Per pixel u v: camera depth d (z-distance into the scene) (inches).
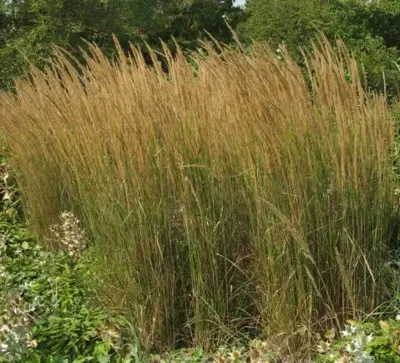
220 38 743.7
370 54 406.6
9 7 644.1
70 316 171.6
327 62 167.5
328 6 456.8
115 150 157.0
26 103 248.4
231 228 159.0
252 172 150.8
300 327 150.4
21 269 212.2
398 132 243.8
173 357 155.6
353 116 154.1
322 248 151.1
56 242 239.6
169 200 157.8
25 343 144.0
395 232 178.5
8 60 556.4
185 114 159.2
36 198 242.5
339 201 151.8
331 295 153.3
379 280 156.9
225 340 157.9
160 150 156.3
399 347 134.1
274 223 148.6
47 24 589.3
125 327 161.9
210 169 155.9
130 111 157.9
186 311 160.9
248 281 160.9
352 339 132.9
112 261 165.3
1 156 299.7
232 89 154.3
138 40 685.3
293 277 149.5
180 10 739.4
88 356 152.3
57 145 217.0
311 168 148.9
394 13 542.9
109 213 163.5
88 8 611.8
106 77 178.5
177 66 165.5
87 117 171.8
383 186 159.0
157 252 157.6
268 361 142.3
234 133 156.0
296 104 150.6
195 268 158.1
